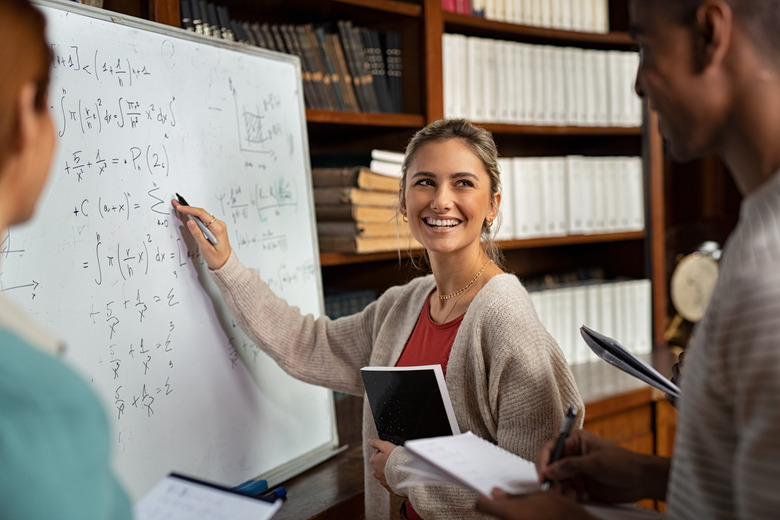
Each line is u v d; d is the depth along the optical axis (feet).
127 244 4.62
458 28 8.46
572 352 9.35
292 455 5.87
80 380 2.25
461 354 4.73
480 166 5.06
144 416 4.65
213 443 5.15
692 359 2.46
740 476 2.15
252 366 5.58
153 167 4.85
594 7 9.59
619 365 3.95
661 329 10.11
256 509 3.12
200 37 5.31
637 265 10.23
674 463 2.57
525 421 4.35
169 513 3.19
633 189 9.91
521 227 8.92
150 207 4.81
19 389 2.06
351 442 6.61
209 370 5.17
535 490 3.06
